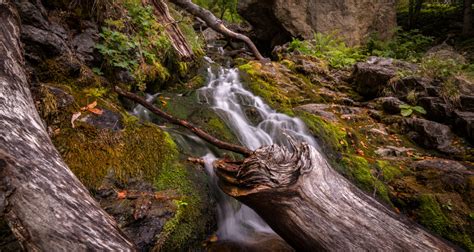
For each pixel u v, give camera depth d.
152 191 2.54
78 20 3.54
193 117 4.09
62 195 1.50
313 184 2.38
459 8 12.23
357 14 9.75
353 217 2.33
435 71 5.56
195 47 6.35
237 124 4.32
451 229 3.28
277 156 2.50
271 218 2.47
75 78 3.16
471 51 8.38
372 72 6.10
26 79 2.28
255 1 9.75
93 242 1.42
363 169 3.93
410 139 4.91
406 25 12.48
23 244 1.29
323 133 4.43
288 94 5.79
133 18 4.41
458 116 4.81
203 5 14.72
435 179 3.77
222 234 2.86
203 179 2.95
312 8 9.56
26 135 1.66
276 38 10.48
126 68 3.77
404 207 3.58
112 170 2.48
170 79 4.87
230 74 5.92
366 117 5.40
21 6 2.90
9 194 1.30
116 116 2.97
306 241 2.35
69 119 2.67
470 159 4.30
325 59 7.74
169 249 2.31
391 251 2.24
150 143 2.89
